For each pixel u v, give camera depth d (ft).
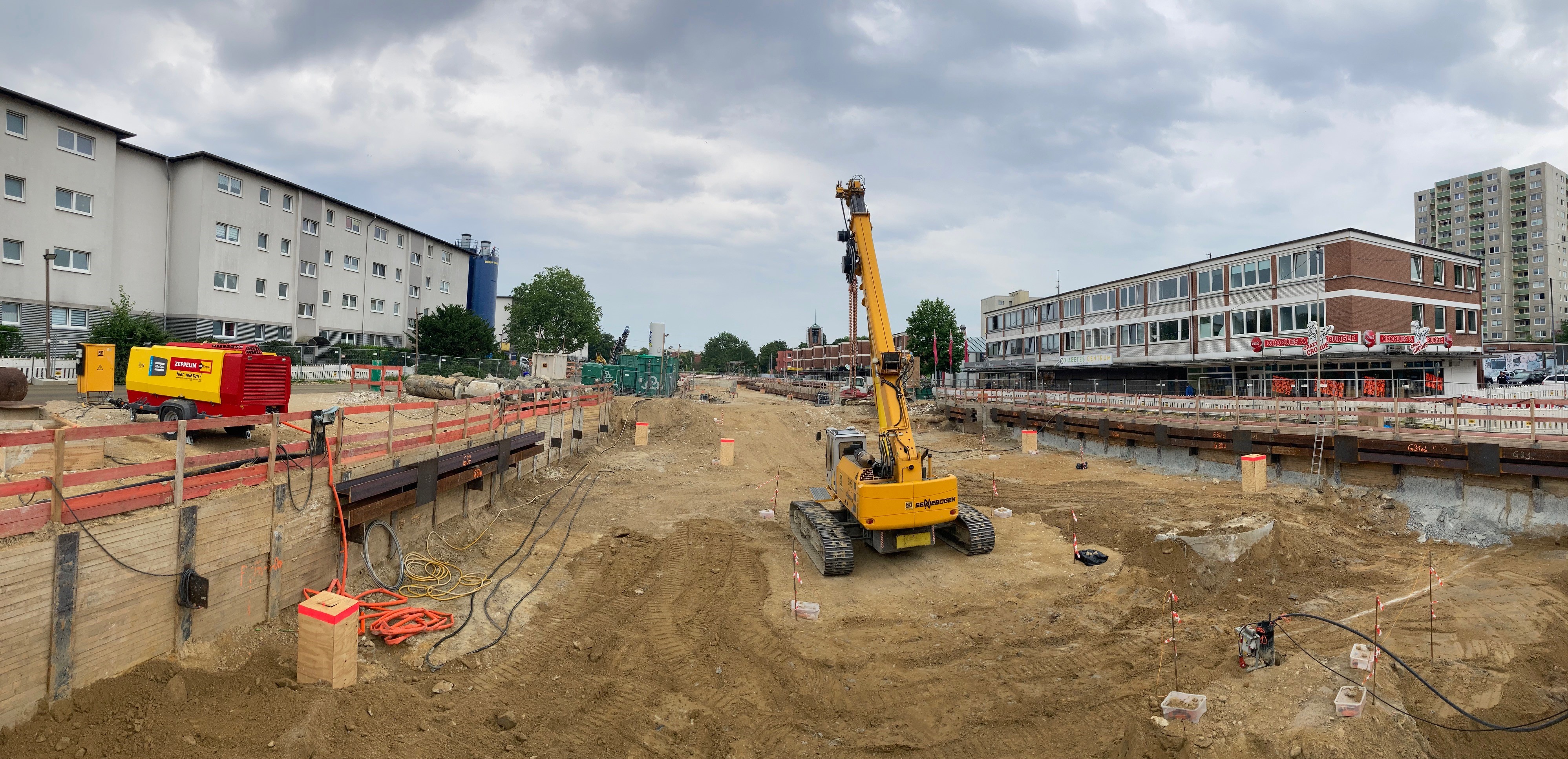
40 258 90.43
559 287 176.45
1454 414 50.65
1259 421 70.33
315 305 130.93
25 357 84.64
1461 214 337.52
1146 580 35.99
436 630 28.25
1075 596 35.12
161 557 20.95
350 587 29.66
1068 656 28.58
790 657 28.91
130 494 20.26
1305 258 108.88
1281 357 109.50
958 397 130.21
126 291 103.65
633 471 69.36
